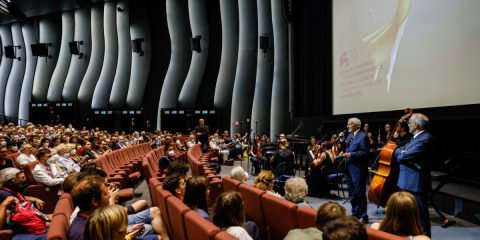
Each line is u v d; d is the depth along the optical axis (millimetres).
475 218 4484
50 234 1830
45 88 23500
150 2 20625
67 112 21891
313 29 11625
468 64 5105
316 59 11383
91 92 21812
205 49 19203
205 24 19156
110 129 20781
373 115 7742
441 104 5660
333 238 1177
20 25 24391
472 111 4953
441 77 5645
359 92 8547
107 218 1728
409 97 6480
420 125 3623
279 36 15836
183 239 2393
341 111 9680
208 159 9008
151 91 20688
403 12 6637
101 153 9477
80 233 2238
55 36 23344
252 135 17016
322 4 10820
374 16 7816
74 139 9859
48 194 4973
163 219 3221
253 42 17516
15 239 3166
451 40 5426
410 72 6434
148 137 15875
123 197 4770
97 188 2375
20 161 6562
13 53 23500
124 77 20906
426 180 3551
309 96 12062
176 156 10164
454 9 5355
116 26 21094
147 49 20531
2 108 25281
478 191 5000
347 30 9250
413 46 6328
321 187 6434
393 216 2160
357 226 1198
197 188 2934
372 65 7887
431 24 5859
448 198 4973
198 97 19422
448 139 6090
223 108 18609
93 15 21562
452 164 4891
